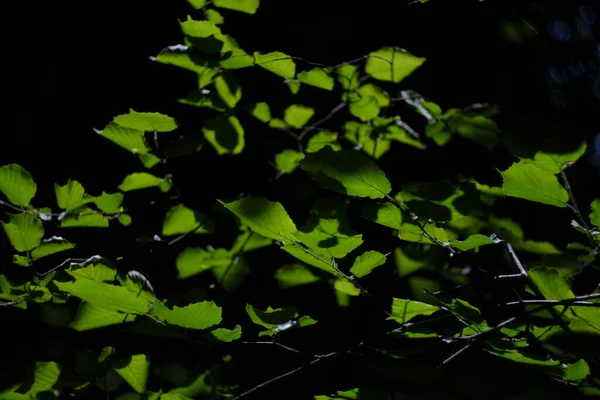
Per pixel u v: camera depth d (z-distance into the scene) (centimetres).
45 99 421
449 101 421
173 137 338
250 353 295
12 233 258
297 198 298
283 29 429
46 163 405
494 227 270
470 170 336
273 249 303
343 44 426
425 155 342
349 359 288
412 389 271
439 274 280
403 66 272
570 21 723
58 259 297
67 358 279
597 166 511
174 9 437
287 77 268
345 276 246
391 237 293
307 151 277
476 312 247
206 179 304
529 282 251
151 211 291
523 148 243
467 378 276
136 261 290
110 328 279
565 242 288
